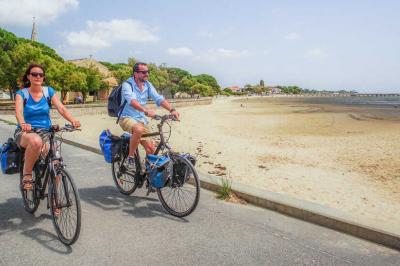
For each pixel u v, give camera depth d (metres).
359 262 3.71
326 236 4.36
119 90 5.19
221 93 198.50
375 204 5.75
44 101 4.39
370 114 37.09
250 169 8.17
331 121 26.44
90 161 8.60
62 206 3.91
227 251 3.87
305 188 6.60
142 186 5.73
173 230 4.40
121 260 3.61
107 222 4.62
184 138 14.05
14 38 47.81
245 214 5.05
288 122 25.22
